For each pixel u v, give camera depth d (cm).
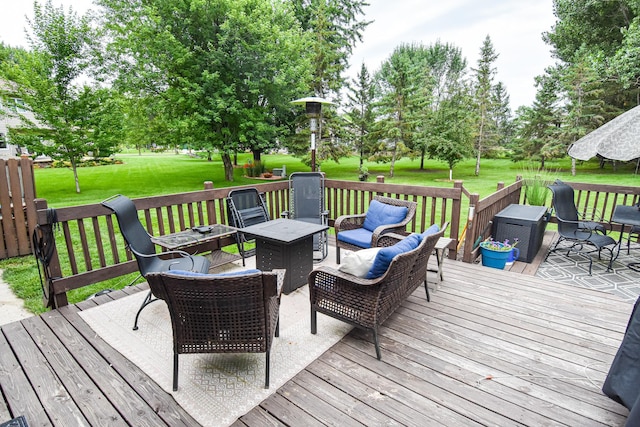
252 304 182
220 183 1477
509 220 458
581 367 213
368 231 400
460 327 261
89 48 1094
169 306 184
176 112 1366
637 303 168
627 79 1090
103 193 1182
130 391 195
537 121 1909
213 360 222
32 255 503
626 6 1332
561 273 411
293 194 461
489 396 189
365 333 254
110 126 1177
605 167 1888
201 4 1195
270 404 184
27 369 214
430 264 400
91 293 390
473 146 1809
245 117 1411
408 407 182
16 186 485
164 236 340
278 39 1295
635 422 140
